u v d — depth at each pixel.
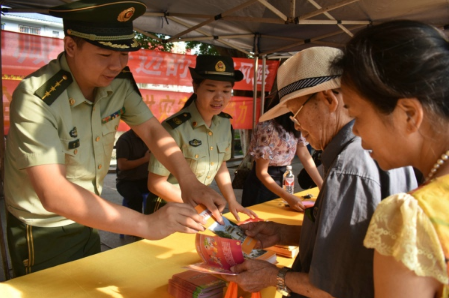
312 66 1.02
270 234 1.41
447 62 0.61
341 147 0.99
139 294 1.26
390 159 0.72
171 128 2.19
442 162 0.66
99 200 1.20
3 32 3.53
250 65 5.62
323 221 0.91
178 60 4.79
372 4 3.19
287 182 2.60
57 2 3.01
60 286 1.29
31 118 1.29
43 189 1.21
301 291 1.01
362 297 0.86
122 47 1.34
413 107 0.64
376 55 0.64
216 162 2.35
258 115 5.93
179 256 1.56
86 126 1.55
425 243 0.60
